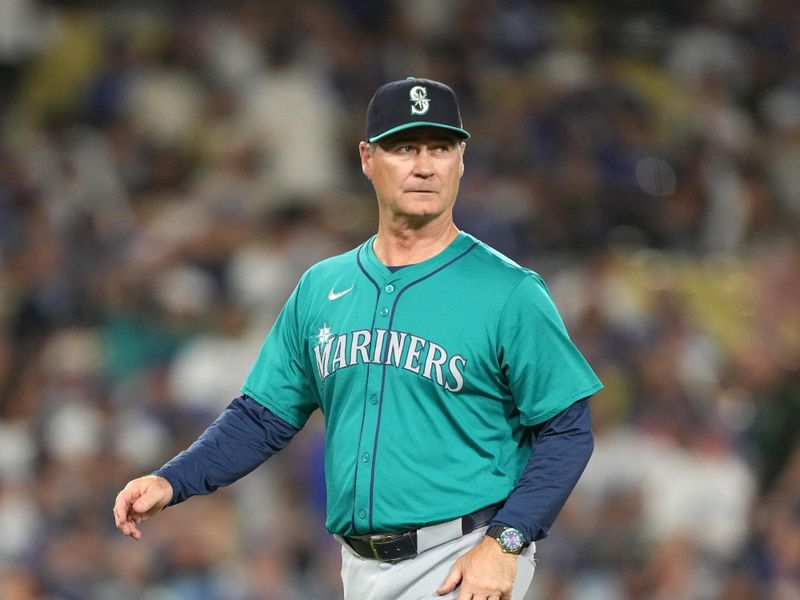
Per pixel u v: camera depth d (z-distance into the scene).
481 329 14.87
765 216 57.09
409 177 14.98
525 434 15.41
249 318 42.66
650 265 50.84
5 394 40.53
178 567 35.41
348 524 15.16
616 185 53.94
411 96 14.91
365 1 57.38
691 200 54.69
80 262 45.59
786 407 38.66
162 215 48.19
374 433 14.97
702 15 64.00
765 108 62.34
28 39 55.16
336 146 53.09
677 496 39.78
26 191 47.56
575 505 38.56
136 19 55.59
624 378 43.12
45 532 35.50
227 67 53.28
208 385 40.75
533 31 60.41
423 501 14.84
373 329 15.16
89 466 36.94
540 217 51.09
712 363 46.19
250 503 37.06
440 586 14.60
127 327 42.94
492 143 54.12
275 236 45.34
